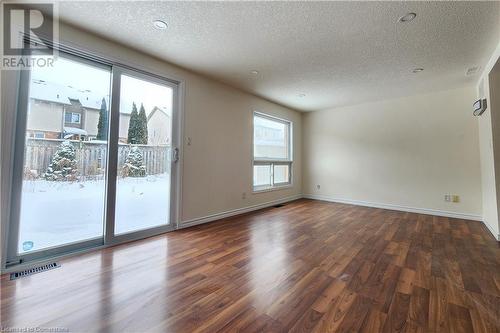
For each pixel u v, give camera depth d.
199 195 3.44
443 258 2.23
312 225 3.38
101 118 2.49
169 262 2.11
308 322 1.33
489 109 2.95
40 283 1.71
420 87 3.86
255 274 1.90
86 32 2.29
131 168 2.72
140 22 2.14
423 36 2.31
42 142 2.11
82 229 2.36
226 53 2.74
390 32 2.25
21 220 2.00
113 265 2.04
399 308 1.46
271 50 2.66
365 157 4.93
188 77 3.27
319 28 2.21
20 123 1.98
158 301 1.51
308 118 5.86
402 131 4.45
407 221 3.63
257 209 4.52
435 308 1.46
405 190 4.41
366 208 4.64
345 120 5.24
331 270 1.98
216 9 1.95
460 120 3.88
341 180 5.29
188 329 1.27
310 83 3.72
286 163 5.55
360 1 1.83
